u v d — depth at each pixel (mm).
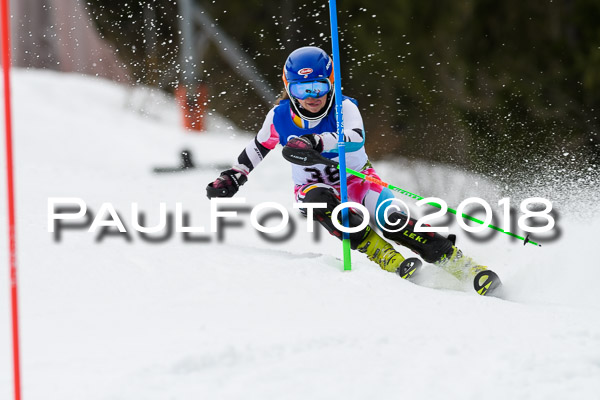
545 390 10141
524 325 13008
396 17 59906
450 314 13594
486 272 16125
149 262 16078
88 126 45219
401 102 58938
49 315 12852
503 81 48656
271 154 38562
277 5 75750
